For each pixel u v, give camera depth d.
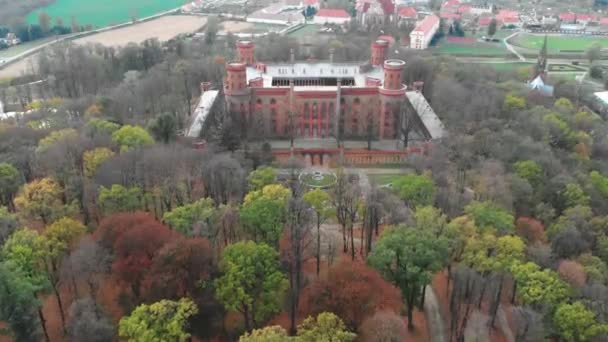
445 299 121.12
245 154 182.38
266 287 100.88
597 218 134.75
